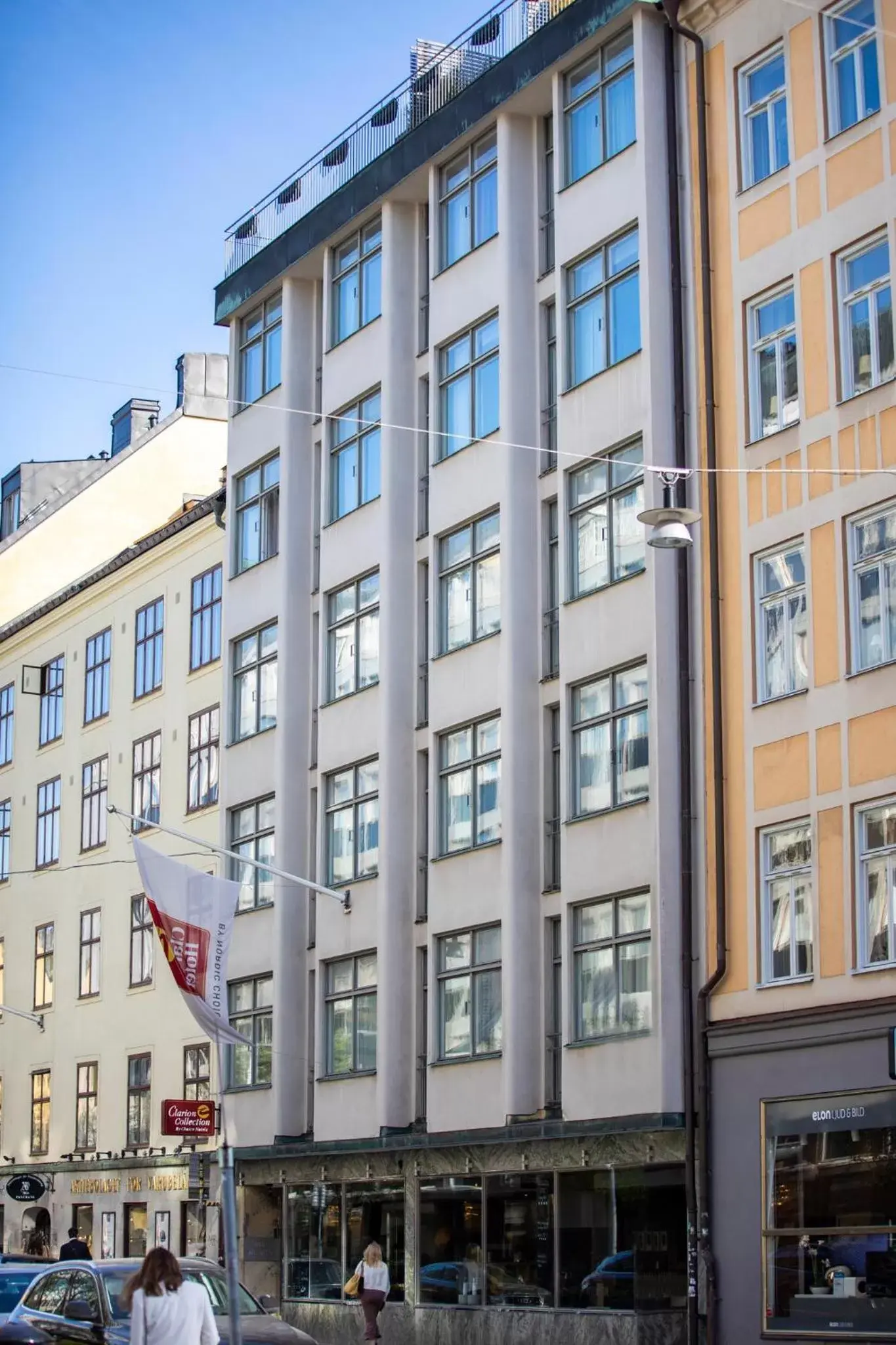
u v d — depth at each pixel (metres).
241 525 38.31
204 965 28.53
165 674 42.56
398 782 32.12
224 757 37.81
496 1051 28.84
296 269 37.00
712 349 26.52
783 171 25.73
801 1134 23.50
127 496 53.88
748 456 25.75
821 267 24.92
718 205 26.78
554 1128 27.05
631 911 26.36
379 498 33.59
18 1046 48.09
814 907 23.83
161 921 28.36
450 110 32.28
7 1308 24.25
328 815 34.03
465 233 32.06
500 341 30.44
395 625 32.69
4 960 49.53
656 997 25.52
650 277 27.30
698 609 26.44
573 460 28.50
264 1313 19.66
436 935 30.44
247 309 38.84
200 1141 38.22
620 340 27.91
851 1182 22.70
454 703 30.75
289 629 35.94
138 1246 40.88
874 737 23.28
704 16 27.34
